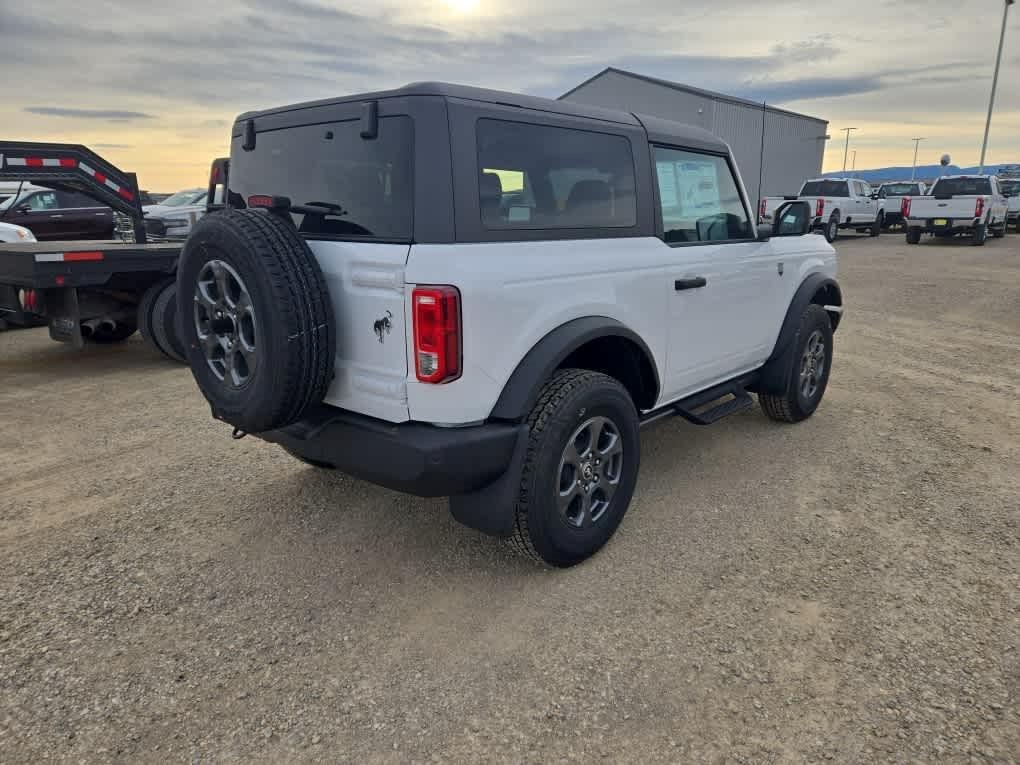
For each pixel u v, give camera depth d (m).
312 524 3.63
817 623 2.75
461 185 2.58
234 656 2.62
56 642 2.70
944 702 2.32
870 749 2.14
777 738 2.20
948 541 3.37
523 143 2.84
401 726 2.28
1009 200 23.30
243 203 3.37
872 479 4.09
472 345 2.57
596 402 2.99
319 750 2.19
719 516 3.66
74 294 6.29
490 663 2.56
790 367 4.73
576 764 2.12
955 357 7.11
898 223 26.09
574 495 3.06
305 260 2.62
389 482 2.75
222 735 2.25
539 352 2.80
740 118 27.78
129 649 2.66
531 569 3.19
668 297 3.55
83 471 4.33
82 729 2.27
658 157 3.59
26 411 5.54
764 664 2.53
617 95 29.91
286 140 3.04
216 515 3.73
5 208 12.19
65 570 3.21
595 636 2.70
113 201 8.11
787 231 4.39
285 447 3.24
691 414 3.93
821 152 34.22
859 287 11.83
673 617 2.81
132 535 3.53
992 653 2.56
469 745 2.20
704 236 3.97
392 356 2.62
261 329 2.56
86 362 7.28
